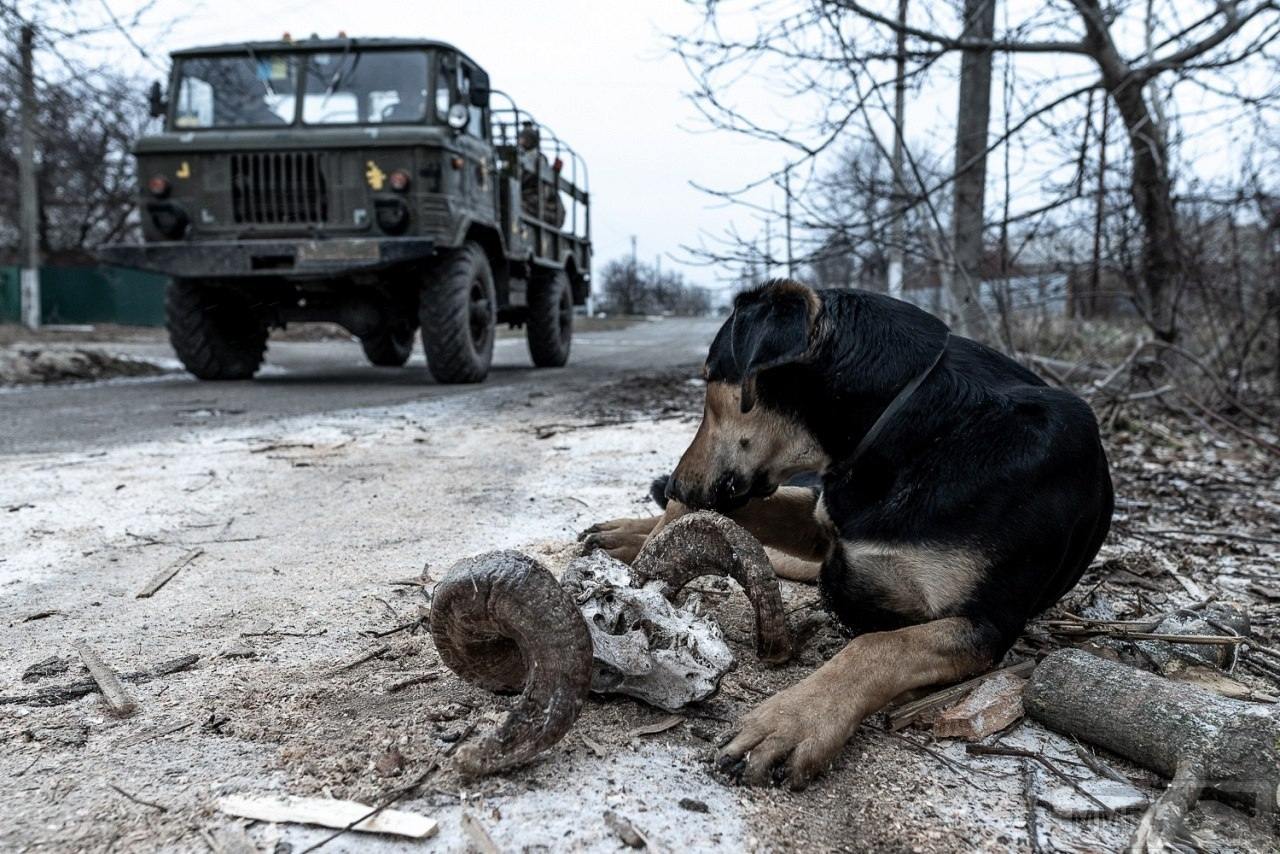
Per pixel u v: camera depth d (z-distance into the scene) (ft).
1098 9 23.08
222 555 12.06
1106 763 7.23
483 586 6.52
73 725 7.36
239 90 30.94
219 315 33.71
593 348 64.28
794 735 6.72
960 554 7.89
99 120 38.93
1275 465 20.10
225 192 29.58
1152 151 24.20
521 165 38.40
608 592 7.82
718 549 8.25
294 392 30.76
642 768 6.77
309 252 28.58
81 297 89.71
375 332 33.47
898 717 7.68
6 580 10.94
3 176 85.51
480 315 33.12
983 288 27.48
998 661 8.20
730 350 8.86
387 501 15.07
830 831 6.18
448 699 7.75
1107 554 12.92
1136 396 24.79
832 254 24.73
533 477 16.96
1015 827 6.34
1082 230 27.14
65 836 5.84
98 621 9.67
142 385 33.76
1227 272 28.55
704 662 7.50
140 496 15.20
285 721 7.39
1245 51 19.98
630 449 19.76
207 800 6.23
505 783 6.48
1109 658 8.91
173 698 7.83
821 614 10.08
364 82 30.66
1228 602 11.12
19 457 18.52
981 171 25.76
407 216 29.45
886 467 8.45
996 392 8.60
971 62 24.90
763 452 8.95
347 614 9.87
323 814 6.01
